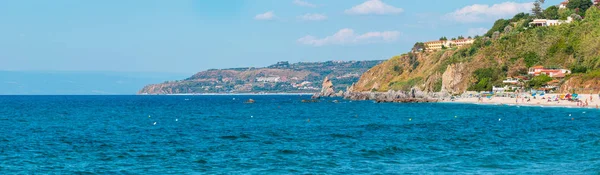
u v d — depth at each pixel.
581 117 133.25
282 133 90.81
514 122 116.69
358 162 58.31
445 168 54.44
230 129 100.81
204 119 135.50
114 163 58.31
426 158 60.97
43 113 171.38
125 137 85.25
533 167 54.75
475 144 73.50
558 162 57.59
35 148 70.88
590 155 62.22
